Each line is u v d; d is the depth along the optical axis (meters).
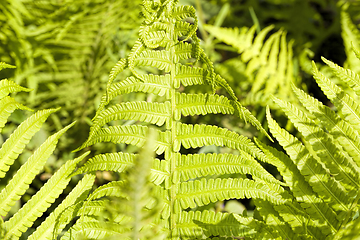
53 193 1.23
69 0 1.66
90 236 1.21
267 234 1.22
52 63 1.72
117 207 1.21
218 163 1.22
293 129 1.61
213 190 1.22
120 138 1.21
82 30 1.70
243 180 1.21
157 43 1.22
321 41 2.34
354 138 1.22
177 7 1.22
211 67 1.21
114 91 1.21
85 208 1.21
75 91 1.72
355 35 1.84
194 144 1.22
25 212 1.22
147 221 1.14
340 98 1.24
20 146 1.23
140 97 1.69
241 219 1.22
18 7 1.59
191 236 1.22
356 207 1.21
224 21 2.54
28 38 1.67
